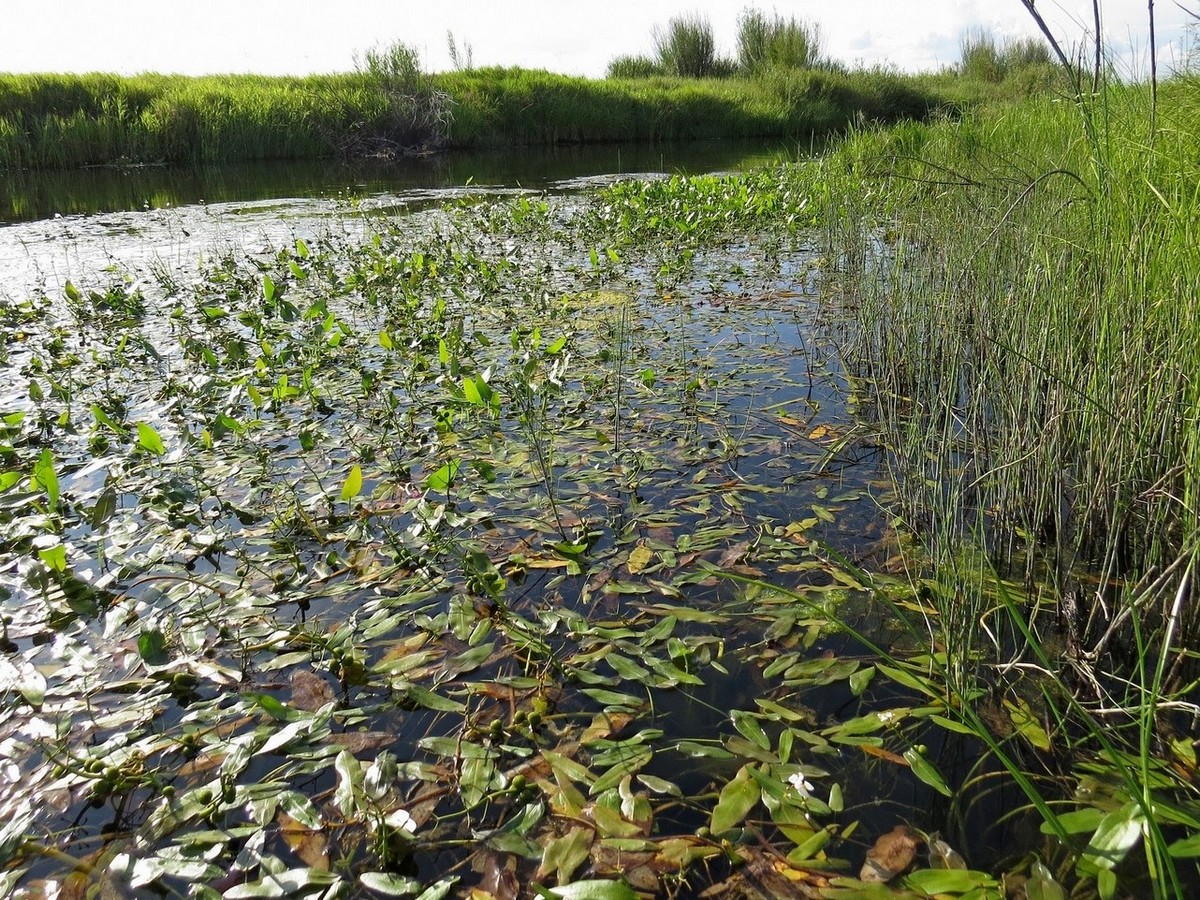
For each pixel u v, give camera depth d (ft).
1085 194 8.84
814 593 6.97
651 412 10.83
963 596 6.15
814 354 12.98
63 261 22.02
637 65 84.84
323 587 7.25
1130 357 7.13
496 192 34.76
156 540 8.09
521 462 9.49
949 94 70.95
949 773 5.09
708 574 7.16
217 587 7.27
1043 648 6.20
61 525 8.25
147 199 34.50
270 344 13.23
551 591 7.09
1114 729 5.31
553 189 35.58
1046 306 8.30
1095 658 5.80
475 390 9.30
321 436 10.36
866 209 17.47
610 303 16.31
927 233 13.97
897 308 11.65
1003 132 19.13
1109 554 6.12
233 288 17.99
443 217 27.99
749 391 11.53
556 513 8.23
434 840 4.72
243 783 5.17
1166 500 6.33
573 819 4.80
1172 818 4.55
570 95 61.16
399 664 6.16
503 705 5.78
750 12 83.15
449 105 55.98
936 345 10.53
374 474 9.36
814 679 5.91
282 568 7.58
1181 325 6.63
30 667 6.24
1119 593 6.56
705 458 9.50
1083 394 6.40
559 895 4.23
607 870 4.48
